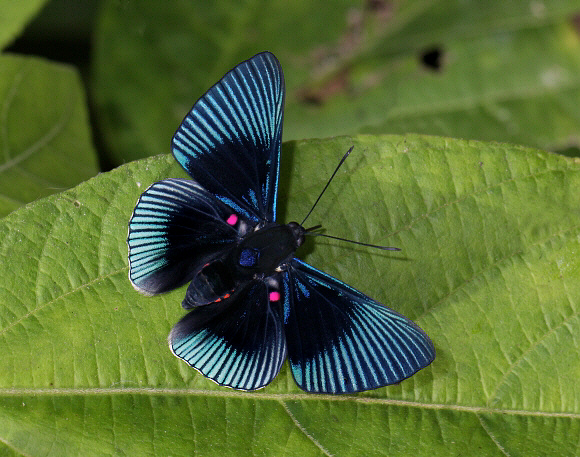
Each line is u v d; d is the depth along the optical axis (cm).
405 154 33
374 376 32
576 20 37
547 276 33
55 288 32
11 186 34
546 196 33
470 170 33
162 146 36
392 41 37
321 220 33
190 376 32
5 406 32
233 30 36
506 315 33
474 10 37
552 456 32
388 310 32
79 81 35
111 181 32
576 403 32
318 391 32
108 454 32
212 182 32
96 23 36
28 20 34
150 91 36
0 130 34
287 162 32
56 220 32
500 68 37
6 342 32
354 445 32
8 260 32
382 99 37
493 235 33
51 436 32
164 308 32
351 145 32
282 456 32
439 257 33
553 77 37
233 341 32
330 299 32
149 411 32
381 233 33
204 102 32
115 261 32
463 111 36
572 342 32
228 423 32
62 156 34
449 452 32
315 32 37
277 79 32
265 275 32
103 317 32
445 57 37
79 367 32
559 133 36
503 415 32
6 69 34
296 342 32
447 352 32
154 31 36
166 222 32
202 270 32
